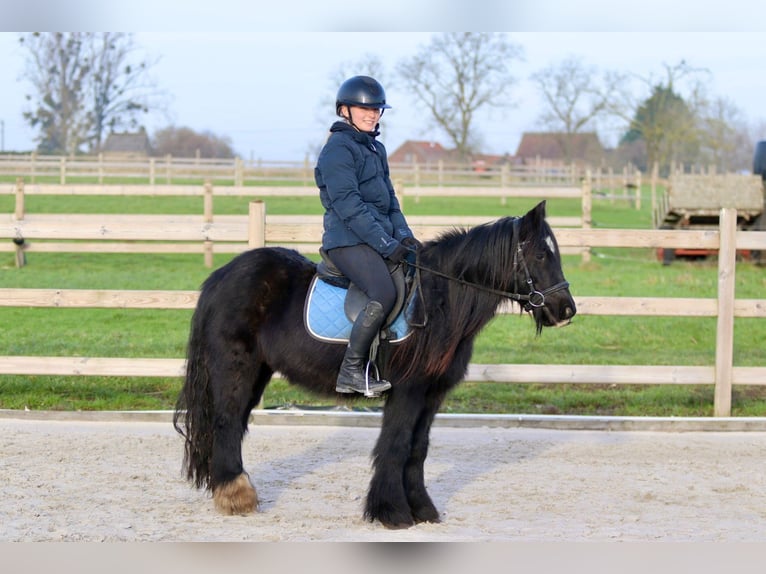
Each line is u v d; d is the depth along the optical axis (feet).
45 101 213.25
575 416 30.76
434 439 28.94
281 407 32.35
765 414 32.76
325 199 20.44
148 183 123.54
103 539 19.02
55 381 35.45
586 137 227.20
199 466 21.47
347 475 24.71
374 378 19.92
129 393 34.14
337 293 20.56
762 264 76.89
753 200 77.77
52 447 26.99
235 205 106.01
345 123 20.56
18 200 62.08
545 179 156.46
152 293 31.14
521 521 20.89
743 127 239.50
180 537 19.21
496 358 40.57
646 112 207.92
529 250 19.89
